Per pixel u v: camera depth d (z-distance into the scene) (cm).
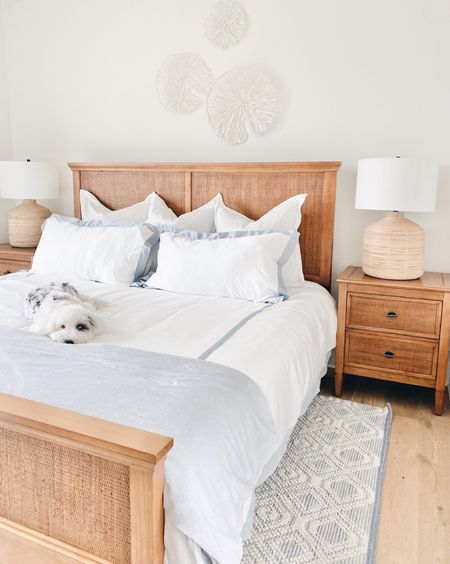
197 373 142
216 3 297
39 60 354
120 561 109
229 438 120
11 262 333
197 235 271
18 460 116
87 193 333
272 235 250
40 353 158
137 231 276
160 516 104
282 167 280
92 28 333
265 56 292
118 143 342
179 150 324
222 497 110
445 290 233
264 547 152
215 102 307
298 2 279
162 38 315
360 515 168
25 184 329
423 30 259
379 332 251
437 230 272
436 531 163
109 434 101
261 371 154
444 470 198
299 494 179
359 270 278
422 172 238
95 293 246
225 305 227
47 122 362
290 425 166
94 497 108
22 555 120
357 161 282
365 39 270
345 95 279
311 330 215
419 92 265
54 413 110
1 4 354
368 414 244
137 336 181
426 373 246
